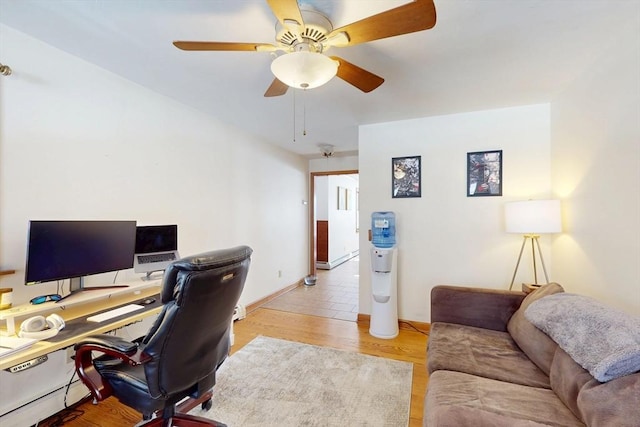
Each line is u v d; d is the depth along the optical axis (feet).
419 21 4.06
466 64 6.77
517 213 8.18
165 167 8.80
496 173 9.76
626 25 5.37
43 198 6.06
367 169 11.35
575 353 4.17
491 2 4.75
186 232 9.51
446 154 10.34
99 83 7.06
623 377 3.44
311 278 17.46
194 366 4.67
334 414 6.11
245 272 5.19
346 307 13.26
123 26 5.47
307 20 4.71
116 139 7.45
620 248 5.87
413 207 10.75
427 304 10.56
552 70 7.07
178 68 7.06
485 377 4.96
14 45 5.63
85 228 6.04
